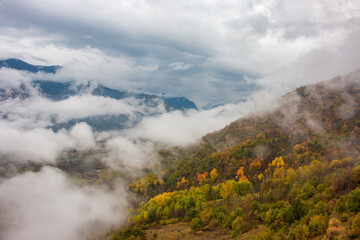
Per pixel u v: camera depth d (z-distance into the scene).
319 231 65.94
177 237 114.75
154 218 160.50
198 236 110.19
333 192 85.75
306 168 148.88
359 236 55.41
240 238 91.81
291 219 82.25
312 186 100.81
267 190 134.88
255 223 99.75
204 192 168.25
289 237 70.56
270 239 76.31
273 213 91.94
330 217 69.69
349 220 63.25
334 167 139.25
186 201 154.75
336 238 58.06
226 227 112.12
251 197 127.00
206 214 129.50
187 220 142.12
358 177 80.25
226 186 156.50
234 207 127.62
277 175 170.88
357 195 66.88
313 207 81.31
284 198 115.81
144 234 126.56
